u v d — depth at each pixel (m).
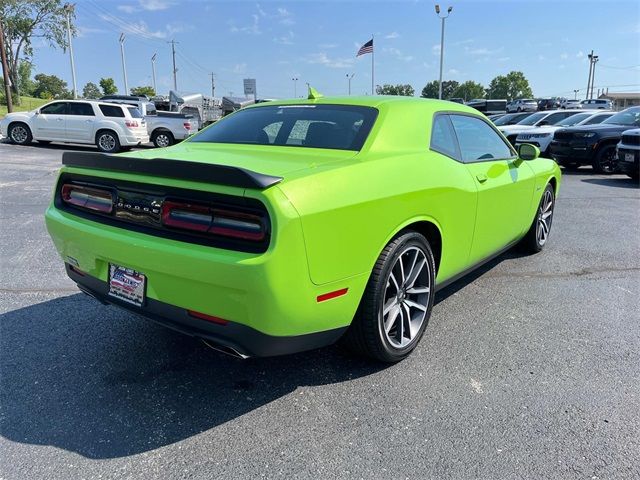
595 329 3.61
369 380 2.89
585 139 12.74
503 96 117.94
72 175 2.93
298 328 2.37
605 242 6.00
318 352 3.21
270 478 2.12
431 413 2.58
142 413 2.55
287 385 2.83
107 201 2.70
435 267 3.33
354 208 2.45
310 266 2.27
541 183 4.89
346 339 2.90
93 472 2.13
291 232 2.16
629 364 3.12
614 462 2.24
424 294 3.17
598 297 4.24
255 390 2.78
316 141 3.09
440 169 3.17
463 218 3.41
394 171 2.79
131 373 2.93
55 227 2.91
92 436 2.37
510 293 4.30
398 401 2.69
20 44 47.47
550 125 16.69
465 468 2.19
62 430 2.40
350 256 2.47
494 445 2.34
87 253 2.74
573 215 7.60
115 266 2.65
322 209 2.29
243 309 2.21
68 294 4.09
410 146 3.13
